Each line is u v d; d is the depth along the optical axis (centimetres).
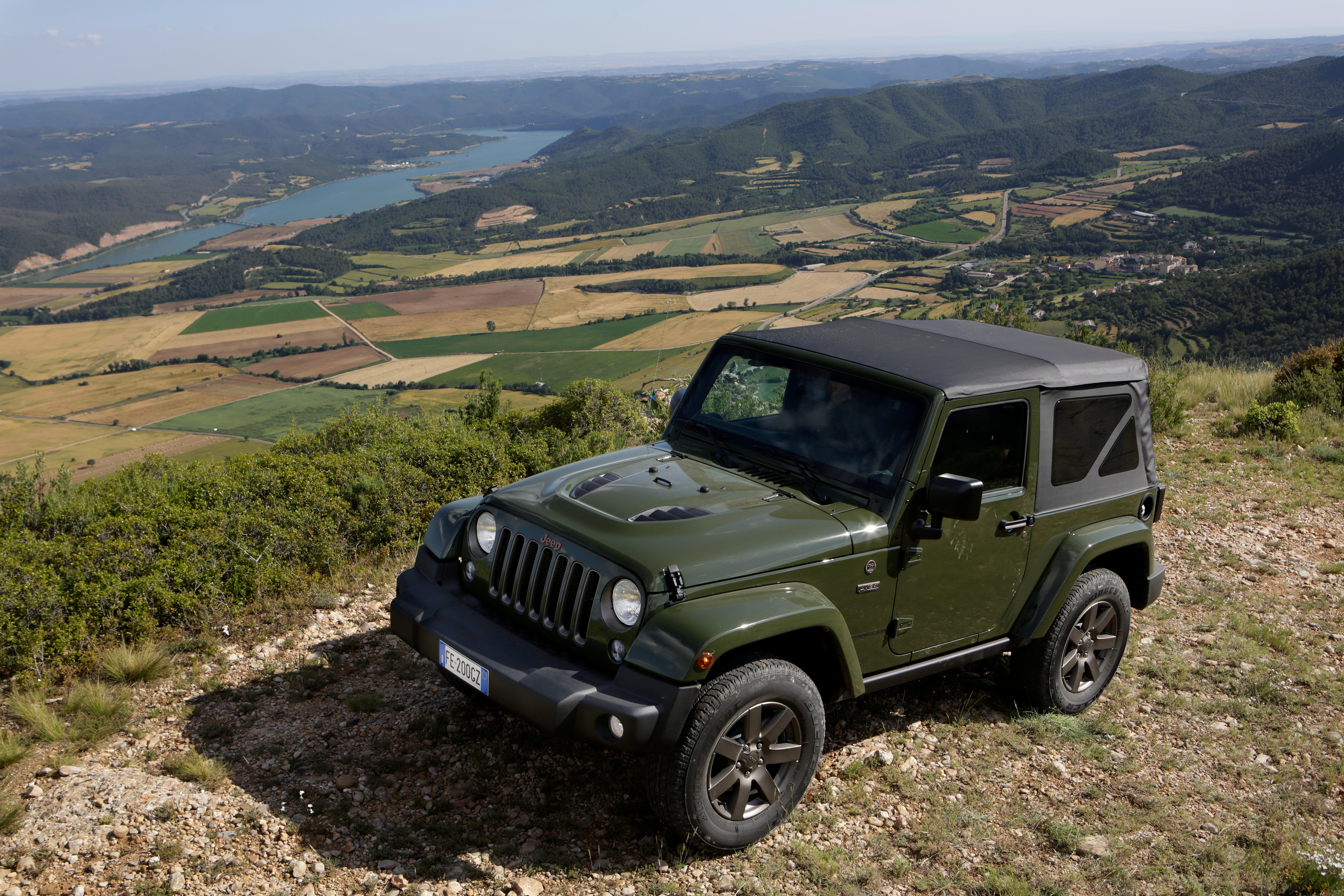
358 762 364
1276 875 322
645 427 1030
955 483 327
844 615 339
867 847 327
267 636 492
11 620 442
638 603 297
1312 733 434
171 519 562
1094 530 421
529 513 343
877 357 387
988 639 400
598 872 303
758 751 316
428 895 283
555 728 291
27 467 663
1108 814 357
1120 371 426
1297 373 1270
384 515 643
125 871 282
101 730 379
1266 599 602
